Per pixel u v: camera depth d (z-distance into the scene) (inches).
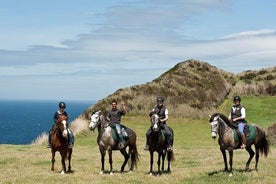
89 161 993.5
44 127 6117.1
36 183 665.0
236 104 739.4
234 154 1133.7
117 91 2311.8
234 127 711.1
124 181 680.4
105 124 746.2
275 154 1101.1
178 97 2278.5
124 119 2028.8
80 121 1851.6
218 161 975.0
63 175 736.3
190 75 2610.7
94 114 741.3
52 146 764.0
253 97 2588.6
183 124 2011.6
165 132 730.2
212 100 2362.2
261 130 770.8
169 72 2753.4
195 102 2269.9
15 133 4825.3
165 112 733.9
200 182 658.8
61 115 767.1
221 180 668.1
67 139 756.6
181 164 964.0
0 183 673.0
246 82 2783.0
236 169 786.2
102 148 746.8
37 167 892.6
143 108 2158.0
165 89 2348.7
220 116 708.0
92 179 695.1
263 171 758.5
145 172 783.1
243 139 704.4
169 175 735.1
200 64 2874.0
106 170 833.5
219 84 2615.7
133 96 2246.6
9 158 1026.7
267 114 2222.0
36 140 1621.6
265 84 2687.0
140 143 1477.6
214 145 1509.6
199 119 2123.5
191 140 1649.9
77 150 1251.8
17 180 695.1
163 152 758.5
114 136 738.2
